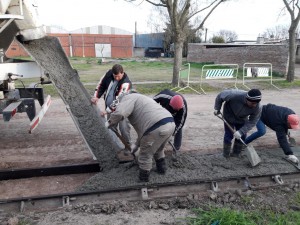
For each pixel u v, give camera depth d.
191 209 3.83
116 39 39.78
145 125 3.84
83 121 5.04
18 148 5.65
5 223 3.47
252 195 4.15
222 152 5.58
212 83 13.57
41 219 3.58
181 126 4.69
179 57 12.41
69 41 38.38
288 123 4.75
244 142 5.09
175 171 4.65
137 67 22.91
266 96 11.05
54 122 7.27
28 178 4.59
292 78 14.10
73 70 5.65
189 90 12.06
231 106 4.79
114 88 4.79
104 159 4.72
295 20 13.37
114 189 4.01
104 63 25.98
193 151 5.63
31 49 5.43
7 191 4.22
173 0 11.76
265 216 3.69
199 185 4.28
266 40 29.94
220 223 3.46
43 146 5.76
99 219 3.60
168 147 5.70
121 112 3.77
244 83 13.66
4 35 5.24
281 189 4.32
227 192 4.19
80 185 4.39
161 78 15.69
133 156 4.82
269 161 5.07
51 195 3.86
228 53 22.00
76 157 5.27
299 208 3.83
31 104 5.31
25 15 5.09
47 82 5.68
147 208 3.85
